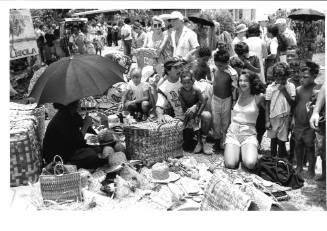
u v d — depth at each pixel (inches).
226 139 185.2
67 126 169.5
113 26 732.0
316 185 163.2
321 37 407.8
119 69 179.8
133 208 141.1
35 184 158.2
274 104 177.8
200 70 228.7
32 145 162.2
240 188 143.1
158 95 206.2
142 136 179.8
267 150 206.5
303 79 167.3
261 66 238.1
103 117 230.8
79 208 140.9
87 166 172.1
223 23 403.9
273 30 268.4
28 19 336.2
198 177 167.8
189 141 210.2
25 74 365.7
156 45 295.9
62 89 157.8
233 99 199.5
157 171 163.9
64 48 480.4
